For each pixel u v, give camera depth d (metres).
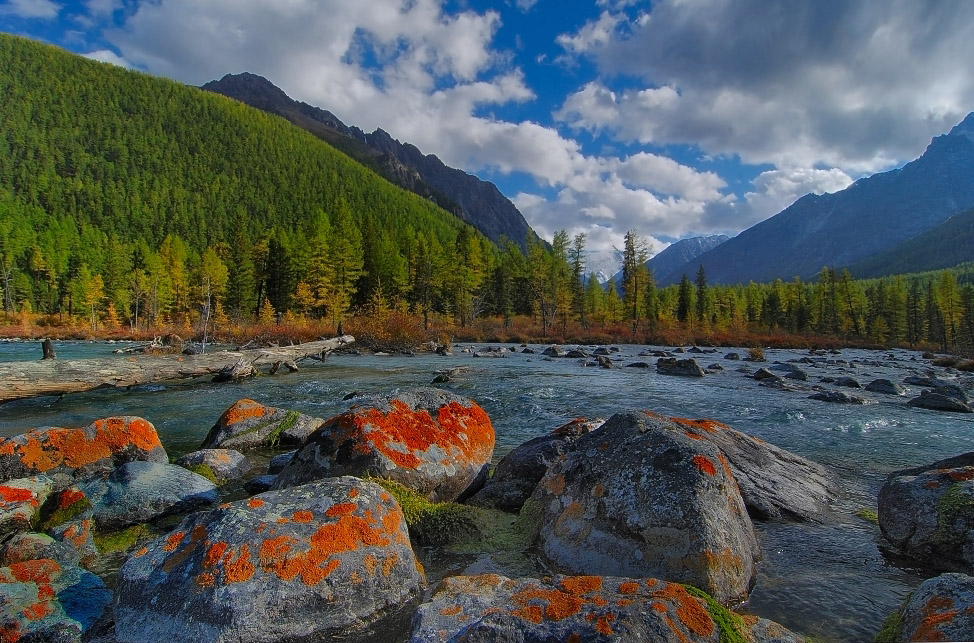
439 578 4.86
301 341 38.44
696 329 69.81
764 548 5.59
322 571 4.06
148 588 3.95
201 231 128.12
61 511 6.26
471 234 79.06
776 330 78.00
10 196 116.12
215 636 3.61
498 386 18.56
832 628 4.10
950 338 75.00
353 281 61.44
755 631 3.31
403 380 19.94
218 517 4.39
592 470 5.46
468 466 7.18
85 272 75.38
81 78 196.50
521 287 83.88
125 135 171.50
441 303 68.38
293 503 4.62
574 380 20.64
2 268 75.44
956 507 5.26
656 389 18.36
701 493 4.75
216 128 195.50
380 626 4.04
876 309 81.38
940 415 14.23
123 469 6.98
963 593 3.14
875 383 19.84
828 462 9.37
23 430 11.62
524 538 5.61
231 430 10.02
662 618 3.14
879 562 5.32
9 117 157.88
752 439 8.27
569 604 3.31
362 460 6.39
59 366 13.66
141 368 15.79
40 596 4.31
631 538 4.66
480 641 3.06
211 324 53.19
